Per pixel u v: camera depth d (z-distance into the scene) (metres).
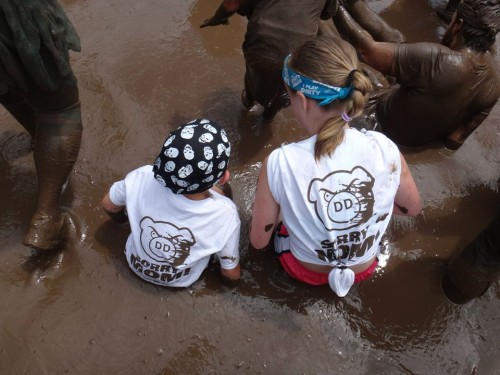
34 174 2.44
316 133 1.74
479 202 2.53
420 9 3.50
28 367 1.92
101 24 3.14
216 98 2.84
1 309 2.05
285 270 2.16
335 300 2.15
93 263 2.19
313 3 2.16
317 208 1.74
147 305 2.10
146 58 2.99
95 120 2.67
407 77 2.39
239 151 2.63
